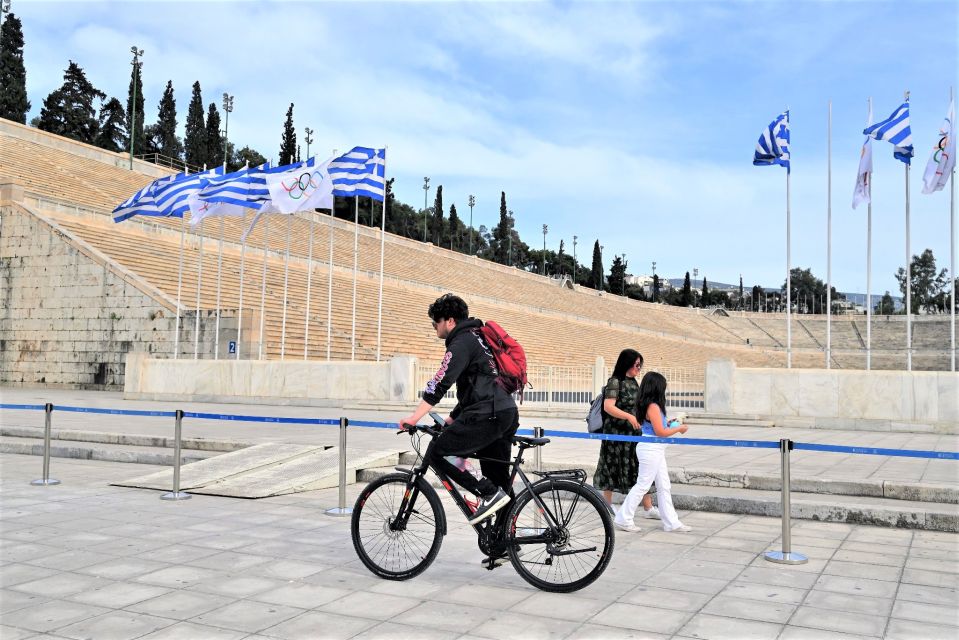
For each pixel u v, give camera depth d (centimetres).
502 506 577
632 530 789
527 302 7094
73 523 793
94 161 5006
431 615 506
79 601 531
